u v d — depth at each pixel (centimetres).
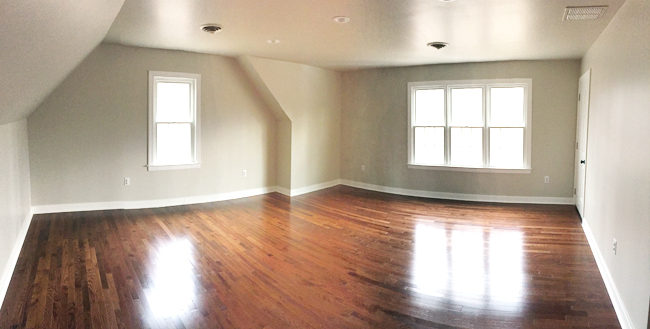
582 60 548
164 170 569
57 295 287
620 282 272
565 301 285
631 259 247
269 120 677
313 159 707
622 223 276
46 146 497
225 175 628
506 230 464
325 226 480
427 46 488
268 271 338
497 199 623
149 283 310
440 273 336
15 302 275
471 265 354
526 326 250
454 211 559
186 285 307
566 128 585
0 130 314
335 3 316
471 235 445
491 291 301
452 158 645
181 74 564
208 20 373
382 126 705
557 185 598
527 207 581
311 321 255
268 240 422
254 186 668
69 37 244
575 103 578
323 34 427
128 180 545
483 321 256
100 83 516
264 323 252
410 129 670
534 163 602
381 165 712
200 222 492
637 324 229
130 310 266
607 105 351
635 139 252
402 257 374
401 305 278
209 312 265
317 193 690
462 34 420
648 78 227
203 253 380
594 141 419
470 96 625
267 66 608
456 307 275
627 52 281
